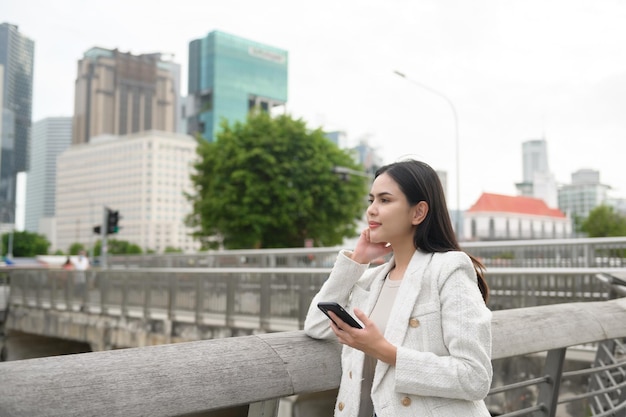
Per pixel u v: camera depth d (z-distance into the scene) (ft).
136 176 600.39
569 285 24.90
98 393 4.35
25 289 64.64
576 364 20.75
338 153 122.31
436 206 6.24
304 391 5.87
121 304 50.01
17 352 65.67
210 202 118.42
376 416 5.73
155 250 587.68
